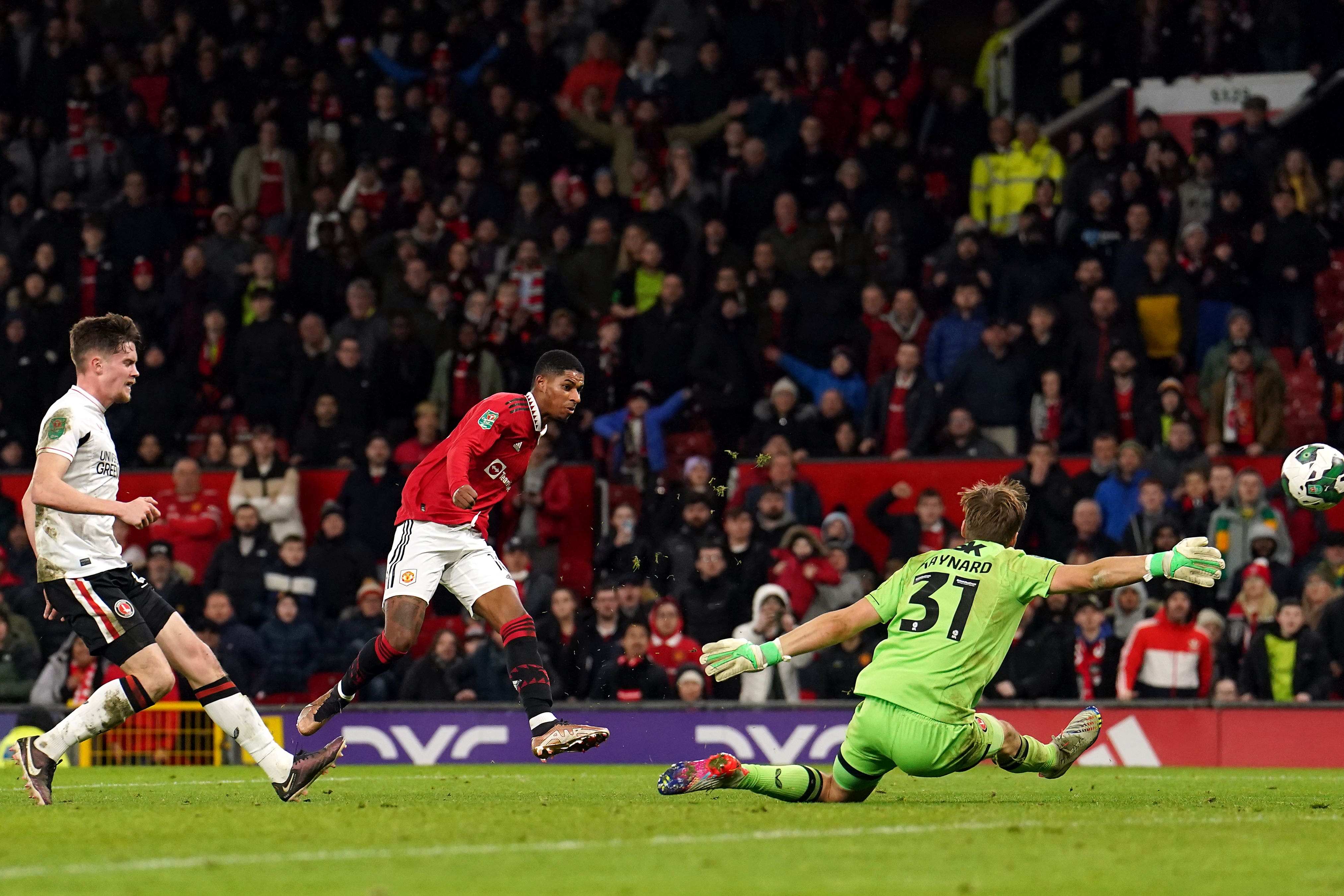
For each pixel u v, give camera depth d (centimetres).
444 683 4831
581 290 6184
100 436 2373
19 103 7425
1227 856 1761
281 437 5984
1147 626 4575
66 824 2105
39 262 6500
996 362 5569
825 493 5575
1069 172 6175
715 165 6625
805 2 7031
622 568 5259
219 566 5262
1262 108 6294
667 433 5762
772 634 4650
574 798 2664
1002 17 7050
